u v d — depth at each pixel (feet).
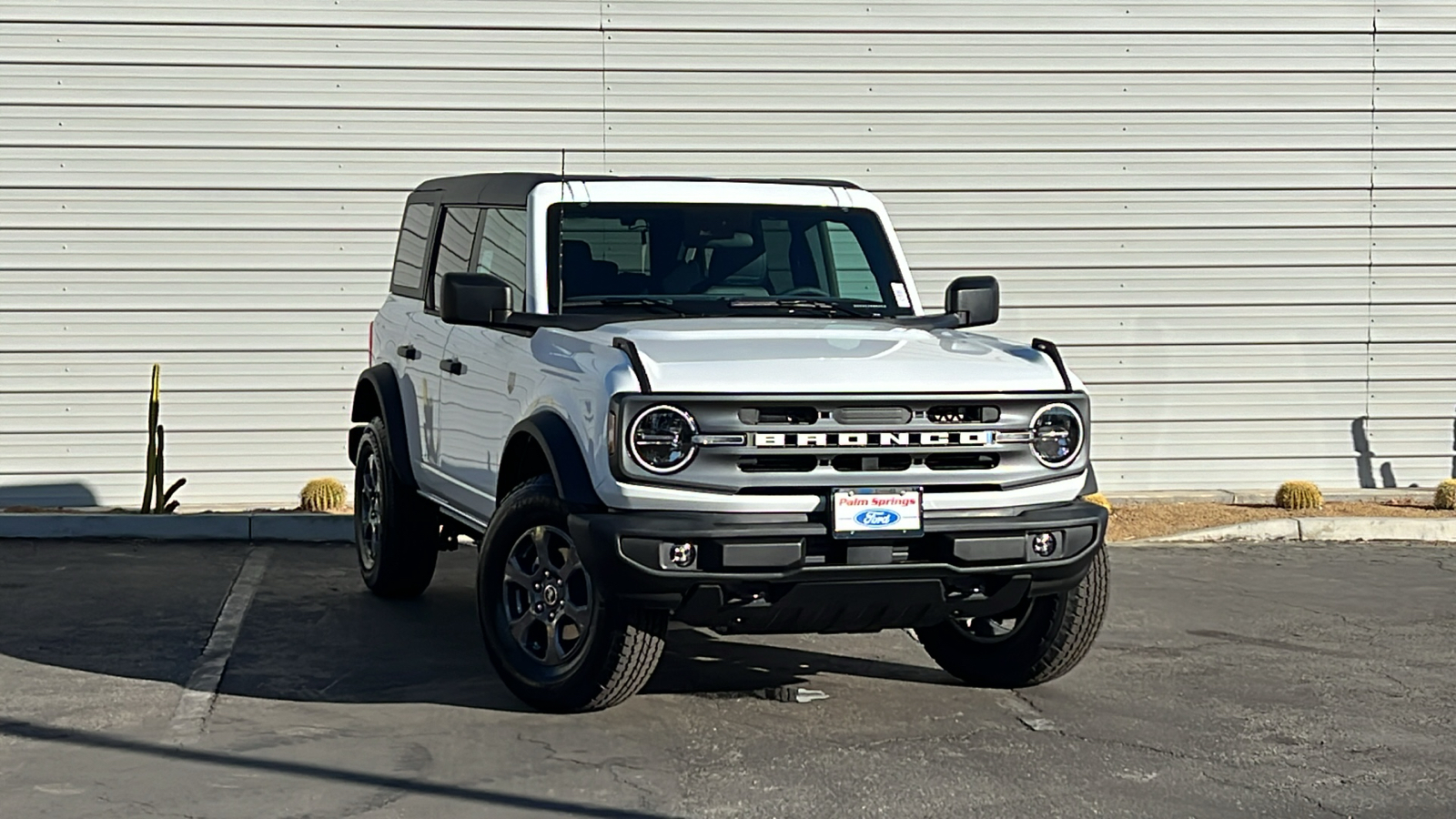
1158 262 41.96
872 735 20.58
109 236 38.81
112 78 38.55
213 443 39.45
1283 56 41.93
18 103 38.34
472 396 24.50
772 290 24.36
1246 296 42.29
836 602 20.06
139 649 24.86
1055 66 41.29
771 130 40.63
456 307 22.00
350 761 19.08
